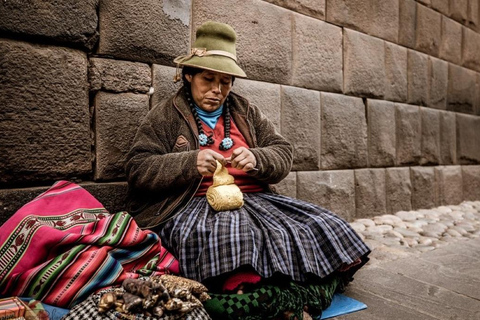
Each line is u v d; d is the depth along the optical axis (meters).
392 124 4.04
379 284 2.21
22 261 1.47
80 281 1.43
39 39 1.90
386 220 3.68
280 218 1.78
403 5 4.17
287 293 1.58
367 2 3.74
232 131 2.07
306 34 3.20
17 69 1.83
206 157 1.75
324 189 3.34
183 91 2.04
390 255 2.74
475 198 5.23
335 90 3.46
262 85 2.89
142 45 2.24
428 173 4.49
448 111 4.89
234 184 1.84
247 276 1.54
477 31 5.43
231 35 1.98
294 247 1.67
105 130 2.13
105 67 2.12
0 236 1.57
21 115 1.85
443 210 4.45
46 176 1.94
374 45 3.82
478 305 1.96
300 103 3.14
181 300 1.37
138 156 1.85
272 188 2.18
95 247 1.53
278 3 3.01
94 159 2.12
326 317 1.77
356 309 1.86
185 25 2.43
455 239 3.27
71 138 2.00
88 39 2.04
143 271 1.56
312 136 3.24
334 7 3.44
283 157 2.03
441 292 2.11
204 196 1.90
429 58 4.57
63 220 1.65
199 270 1.56
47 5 1.90
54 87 1.94
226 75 1.94
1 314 1.23
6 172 1.83
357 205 3.66
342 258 1.72
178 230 1.69
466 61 5.21
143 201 1.98
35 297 1.40
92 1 2.04
